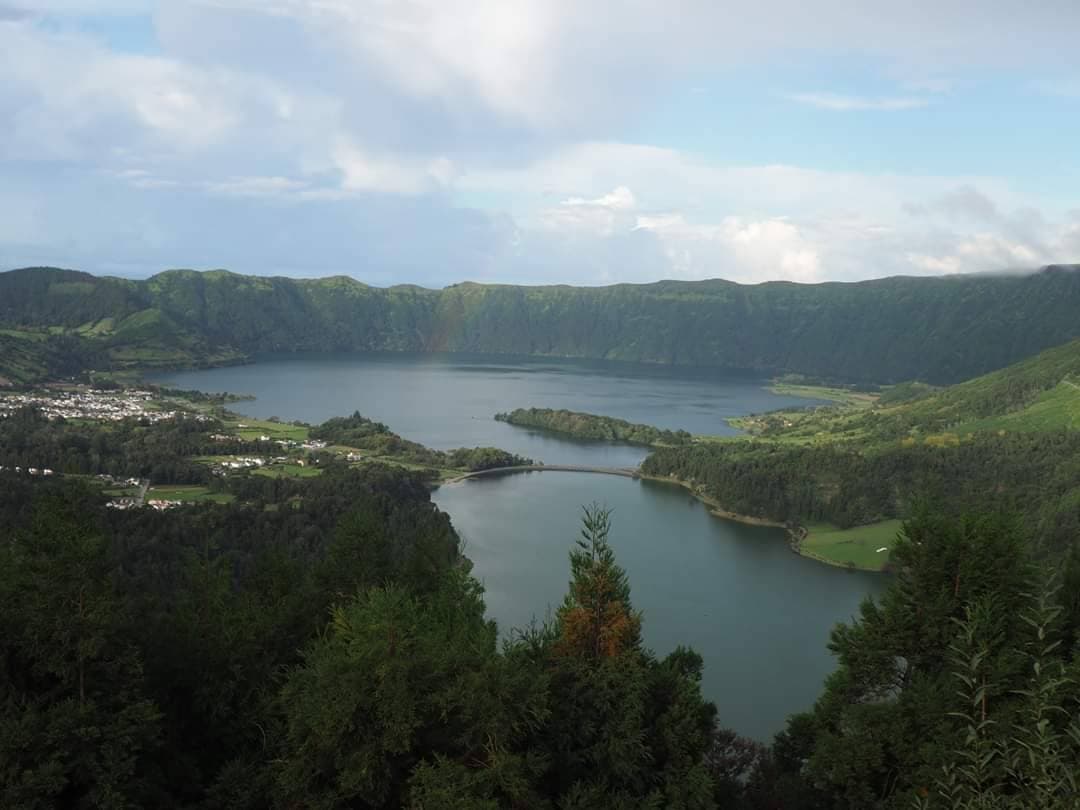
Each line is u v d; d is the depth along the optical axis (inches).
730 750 1822.1
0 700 1147.9
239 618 1487.5
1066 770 629.3
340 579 1755.7
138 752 1217.4
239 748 1391.5
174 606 1724.9
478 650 1219.2
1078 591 1561.3
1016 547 1584.6
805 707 3523.6
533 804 1115.3
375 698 1100.5
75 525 1278.3
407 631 1164.5
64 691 1228.5
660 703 1378.0
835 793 1477.6
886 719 1445.6
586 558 1403.8
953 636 1509.6
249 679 1419.8
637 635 1385.3
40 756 1069.8
